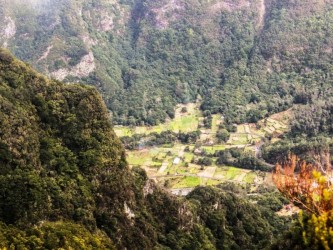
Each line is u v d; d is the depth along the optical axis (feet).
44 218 190.29
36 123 226.79
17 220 181.16
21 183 188.75
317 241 95.55
